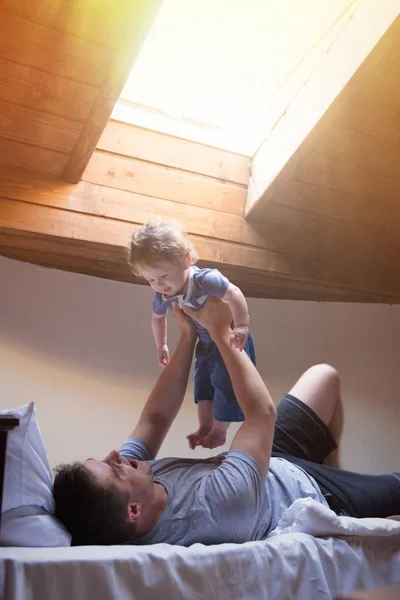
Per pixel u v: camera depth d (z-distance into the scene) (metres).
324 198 2.48
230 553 1.19
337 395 2.07
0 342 2.24
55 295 2.45
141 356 2.63
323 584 1.27
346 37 2.00
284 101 2.28
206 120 2.37
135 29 1.63
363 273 2.85
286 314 3.03
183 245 1.60
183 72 2.18
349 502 1.70
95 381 2.46
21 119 1.87
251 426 1.47
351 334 3.11
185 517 1.33
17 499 1.18
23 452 1.22
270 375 2.89
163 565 1.10
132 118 2.25
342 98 2.04
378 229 2.71
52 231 2.06
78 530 1.26
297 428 1.95
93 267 2.48
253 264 2.51
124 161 2.23
